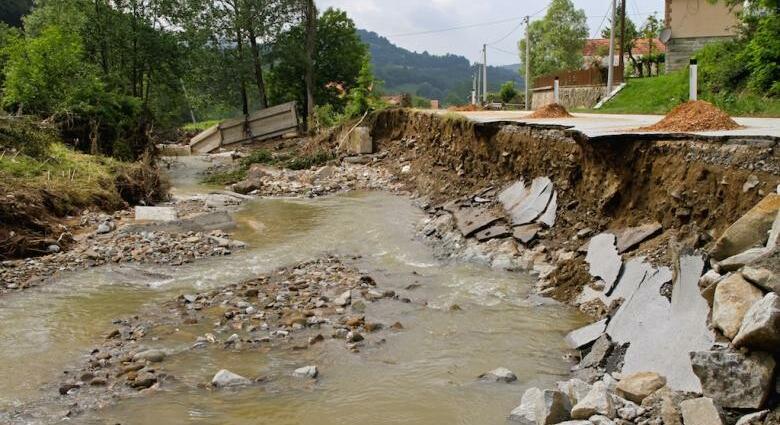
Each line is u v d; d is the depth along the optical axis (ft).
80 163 57.06
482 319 28.71
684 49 103.19
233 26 118.52
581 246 34.06
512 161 48.37
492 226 42.24
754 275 18.02
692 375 18.39
